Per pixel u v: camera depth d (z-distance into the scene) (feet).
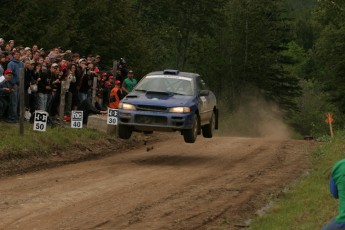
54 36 132.98
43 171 54.44
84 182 48.70
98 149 71.61
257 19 271.90
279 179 53.72
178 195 44.37
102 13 162.61
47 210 38.22
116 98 80.69
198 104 64.39
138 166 59.41
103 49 163.32
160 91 64.44
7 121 70.79
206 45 280.31
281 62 285.84
